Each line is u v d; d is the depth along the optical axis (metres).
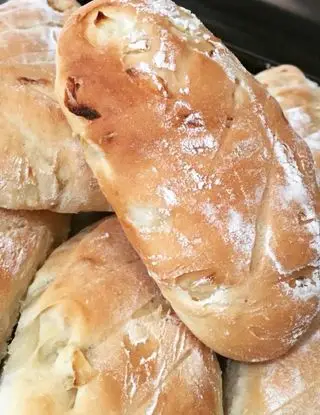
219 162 0.23
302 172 0.25
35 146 0.26
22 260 0.27
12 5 0.29
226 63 0.25
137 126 0.23
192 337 0.25
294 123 0.32
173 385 0.24
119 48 0.24
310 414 0.25
